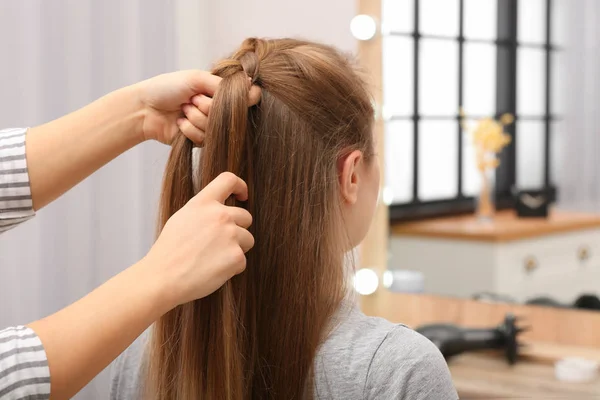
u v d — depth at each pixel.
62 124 0.81
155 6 1.78
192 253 0.62
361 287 1.77
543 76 1.52
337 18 1.79
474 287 1.64
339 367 0.71
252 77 0.75
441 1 1.64
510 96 1.57
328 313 0.75
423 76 1.67
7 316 1.54
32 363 0.57
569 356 1.51
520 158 1.56
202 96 0.76
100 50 1.67
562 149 1.51
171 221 0.64
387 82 1.71
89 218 1.65
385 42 1.71
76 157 0.80
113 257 1.70
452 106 1.64
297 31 1.85
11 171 0.78
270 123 0.73
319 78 0.74
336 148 0.74
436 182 1.67
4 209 0.79
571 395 1.50
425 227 1.70
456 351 1.58
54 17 1.58
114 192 1.70
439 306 1.69
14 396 0.56
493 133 1.59
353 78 0.78
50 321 0.59
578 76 1.48
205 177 0.72
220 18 1.95
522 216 1.57
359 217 0.81
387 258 1.75
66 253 1.62
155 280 0.60
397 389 0.69
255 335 0.74
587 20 1.46
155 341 0.79
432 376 0.70
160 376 0.78
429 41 1.66
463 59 1.62
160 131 0.81
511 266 1.59
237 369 0.73
